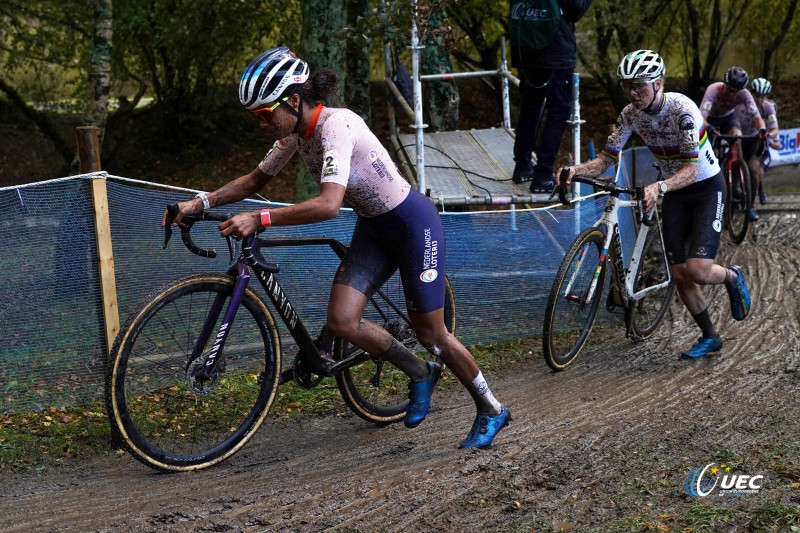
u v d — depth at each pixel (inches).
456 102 350.0
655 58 167.3
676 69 629.0
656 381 171.6
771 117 332.5
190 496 114.2
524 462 125.3
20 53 473.1
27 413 144.5
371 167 119.1
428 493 114.0
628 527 101.3
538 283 205.2
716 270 185.6
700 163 179.2
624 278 193.2
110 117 544.4
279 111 115.2
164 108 529.0
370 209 121.9
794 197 382.3
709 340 189.0
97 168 138.6
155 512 108.3
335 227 178.7
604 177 236.5
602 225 184.9
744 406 150.9
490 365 189.3
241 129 564.4
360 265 124.9
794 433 134.0
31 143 522.6
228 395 151.1
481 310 198.1
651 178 332.2
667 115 172.4
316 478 121.5
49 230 137.2
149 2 460.1
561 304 183.0
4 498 114.6
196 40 488.4
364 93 375.9
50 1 456.4
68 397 141.6
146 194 150.9
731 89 310.0
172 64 506.6
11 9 464.4
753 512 103.3
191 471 125.7
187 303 125.6
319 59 280.5
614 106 573.3
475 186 227.5
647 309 207.2
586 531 101.0
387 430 146.7
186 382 123.9
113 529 103.2
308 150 121.2
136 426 133.5
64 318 139.7
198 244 160.9
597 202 215.0
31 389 140.1
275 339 134.8
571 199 219.8
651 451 128.6
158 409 141.9
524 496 112.4
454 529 103.0
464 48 585.0
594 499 110.7
